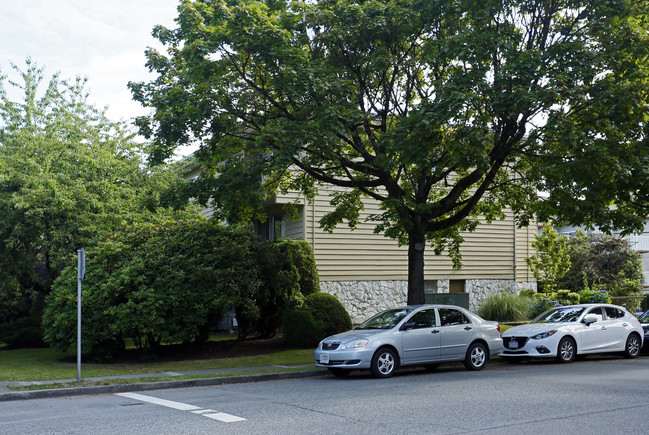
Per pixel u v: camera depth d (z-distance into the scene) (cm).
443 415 802
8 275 1953
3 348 1989
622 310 1677
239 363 1495
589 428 716
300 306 1856
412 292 1612
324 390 1073
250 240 1762
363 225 2359
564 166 1391
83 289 1540
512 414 805
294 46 1427
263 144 1331
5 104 2120
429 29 1539
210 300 1603
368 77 1603
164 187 2098
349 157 1784
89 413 869
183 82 1497
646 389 1030
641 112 1360
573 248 3522
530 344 1487
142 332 1530
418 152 1290
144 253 1619
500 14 1485
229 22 1353
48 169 1889
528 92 1241
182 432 716
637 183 1365
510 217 2739
